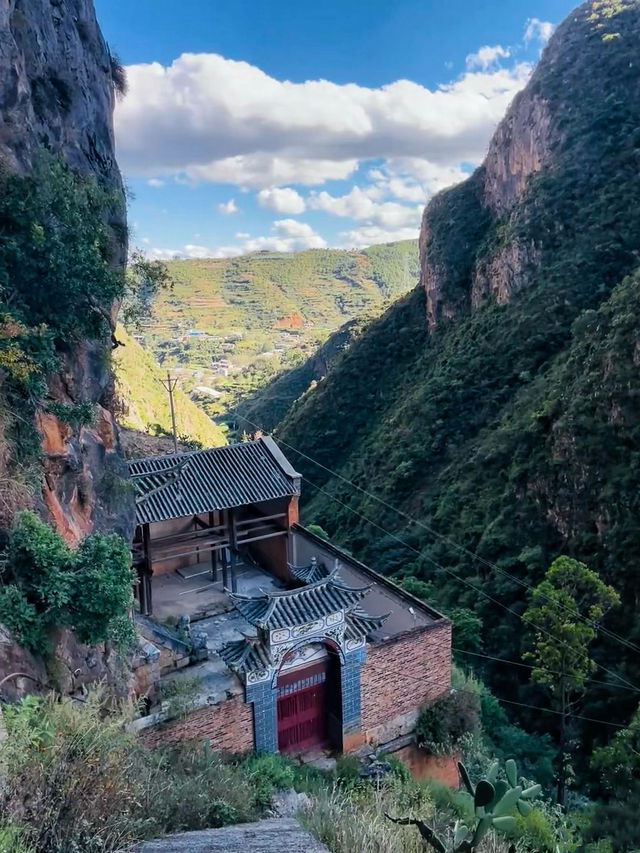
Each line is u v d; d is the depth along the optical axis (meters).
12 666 8.48
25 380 10.09
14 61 11.61
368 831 6.96
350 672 15.12
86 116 15.45
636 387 33.88
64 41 14.83
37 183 11.02
